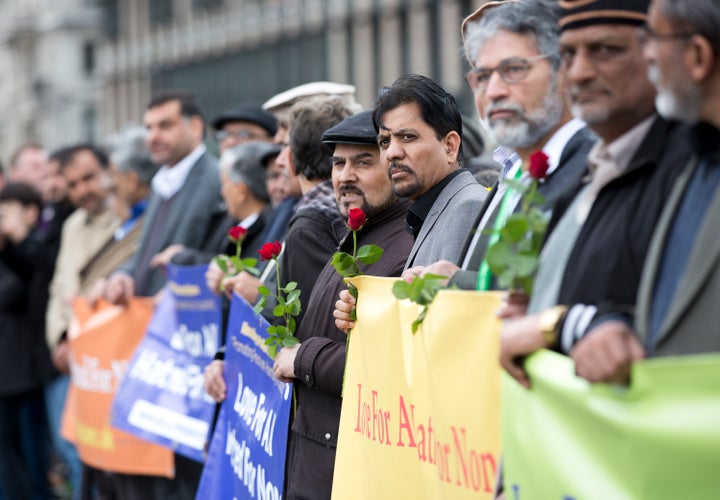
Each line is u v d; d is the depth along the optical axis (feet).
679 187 10.83
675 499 9.84
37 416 39.22
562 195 12.75
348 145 18.04
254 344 19.95
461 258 15.06
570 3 11.68
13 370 37.29
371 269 17.76
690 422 9.71
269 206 26.02
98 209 35.96
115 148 34.22
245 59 86.74
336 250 19.27
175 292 27.68
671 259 10.64
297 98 23.89
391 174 16.75
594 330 10.30
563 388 10.83
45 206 44.65
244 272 22.25
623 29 11.47
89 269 34.58
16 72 176.65
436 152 16.61
